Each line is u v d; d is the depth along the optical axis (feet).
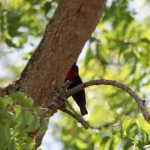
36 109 18.38
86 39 27.76
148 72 44.29
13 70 56.13
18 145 19.53
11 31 38.19
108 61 48.96
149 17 52.60
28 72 26.37
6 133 17.79
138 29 45.96
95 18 27.78
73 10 27.35
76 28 27.22
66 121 47.50
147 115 21.48
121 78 46.24
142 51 43.96
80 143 46.62
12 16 38.27
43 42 27.07
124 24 44.91
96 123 50.39
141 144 24.79
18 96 18.39
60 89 24.76
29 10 46.14
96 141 26.11
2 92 25.50
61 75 26.76
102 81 24.66
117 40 46.50
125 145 24.82
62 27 27.14
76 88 25.18
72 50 27.12
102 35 47.78
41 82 26.23
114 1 43.01
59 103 24.82
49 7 45.37
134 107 40.91
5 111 18.34
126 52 44.75
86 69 50.19
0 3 44.29
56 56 26.71
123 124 25.86
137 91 43.45
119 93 44.01
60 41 26.96
